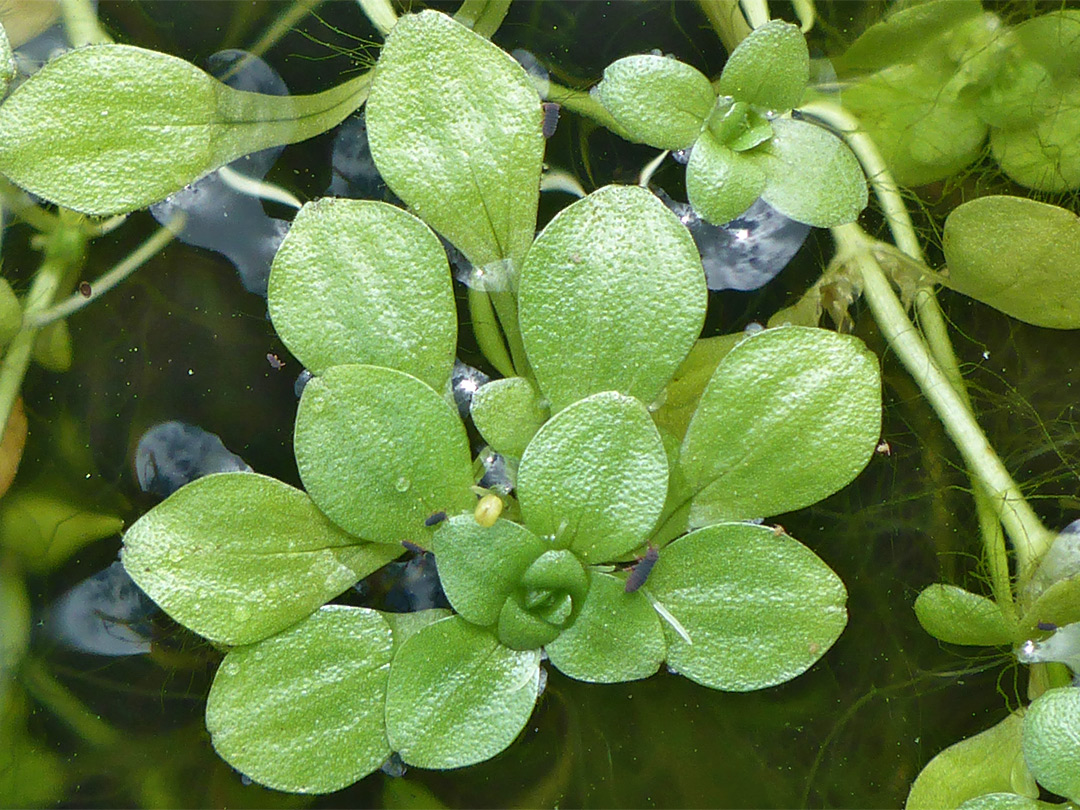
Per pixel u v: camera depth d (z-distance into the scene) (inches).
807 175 2.7
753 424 2.6
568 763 2.7
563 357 2.6
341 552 2.6
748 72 2.7
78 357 2.7
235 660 2.6
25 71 2.7
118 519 2.7
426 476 2.6
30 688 2.7
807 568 2.6
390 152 2.6
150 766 2.7
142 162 2.7
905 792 2.7
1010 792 2.7
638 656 2.6
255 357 2.7
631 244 2.6
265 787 2.7
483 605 2.6
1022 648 2.7
